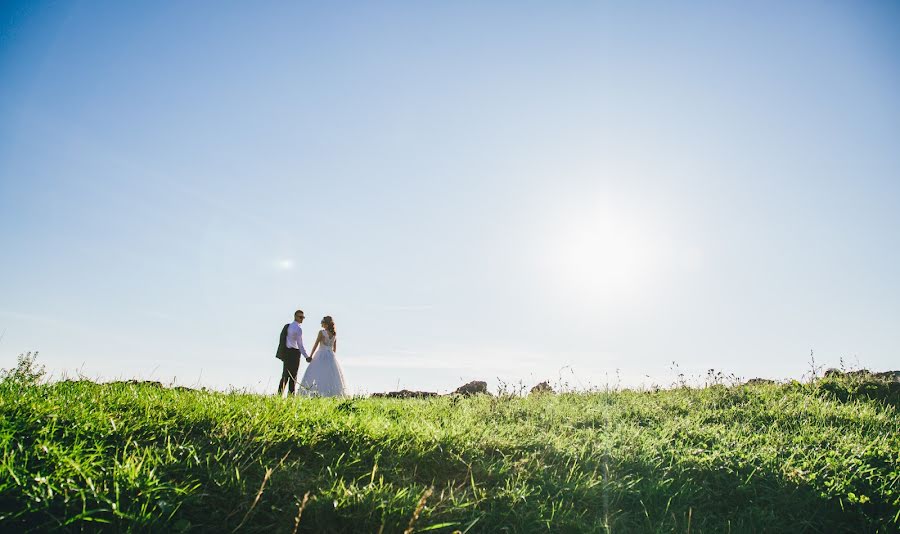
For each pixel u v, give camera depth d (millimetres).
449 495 4473
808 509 5066
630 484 5207
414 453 5223
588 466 5625
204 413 5223
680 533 4609
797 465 5840
